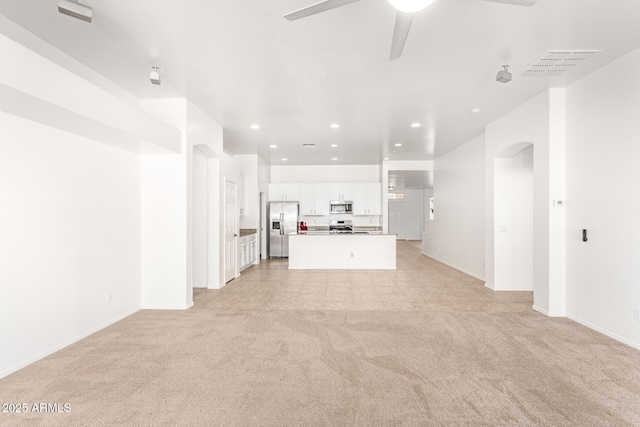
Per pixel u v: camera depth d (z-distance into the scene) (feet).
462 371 8.92
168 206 14.62
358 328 12.27
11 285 8.82
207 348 10.46
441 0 7.71
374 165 33.24
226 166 20.06
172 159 14.57
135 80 12.48
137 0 7.70
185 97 14.37
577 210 12.62
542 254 13.88
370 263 25.30
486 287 18.95
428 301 15.98
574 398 7.62
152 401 7.53
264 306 15.20
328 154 27.71
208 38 9.48
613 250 11.04
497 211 18.13
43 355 9.78
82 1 7.72
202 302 15.84
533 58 10.75
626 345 10.52
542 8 8.07
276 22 8.70
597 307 11.76
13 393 7.84
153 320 13.19
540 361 9.48
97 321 12.03
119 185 13.28
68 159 10.71
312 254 25.45
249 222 27.91
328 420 6.85
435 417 6.93
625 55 10.48
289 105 15.35
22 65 7.45
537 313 13.96
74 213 10.97
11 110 8.57
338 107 15.55
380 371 8.94
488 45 9.90
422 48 10.07
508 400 7.55
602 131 11.41
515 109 15.70
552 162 13.30
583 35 9.35
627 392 7.85
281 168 33.53
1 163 8.57
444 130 19.75
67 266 10.68
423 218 50.44
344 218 33.22
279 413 7.09
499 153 17.39
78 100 8.96
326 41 9.67
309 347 10.54
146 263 14.74
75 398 7.64
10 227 8.80
